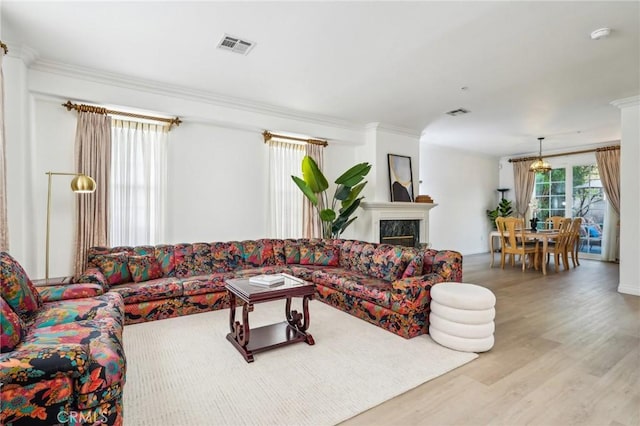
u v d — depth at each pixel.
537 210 8.59
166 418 1.80
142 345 2.75
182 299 3.48
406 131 6.19
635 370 2.36
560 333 3.06
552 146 7.78
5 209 2.68
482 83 3.92
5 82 2.97
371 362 2.47
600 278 5.49
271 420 1.79
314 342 2.81
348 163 6.22
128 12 2.51
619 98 4.43
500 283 5.12
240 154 4.96
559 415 1.84
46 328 1.91
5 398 1.29
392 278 3.54
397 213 6.12
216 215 4.74
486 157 9.16
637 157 4.39
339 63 3.41
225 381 2.19
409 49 3.09
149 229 4.19
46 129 3.57
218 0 2.36
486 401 1.98
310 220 5.50
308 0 2.36
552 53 3.15
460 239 8.54
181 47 3.07
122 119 4.06
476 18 2.57
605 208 7.33
